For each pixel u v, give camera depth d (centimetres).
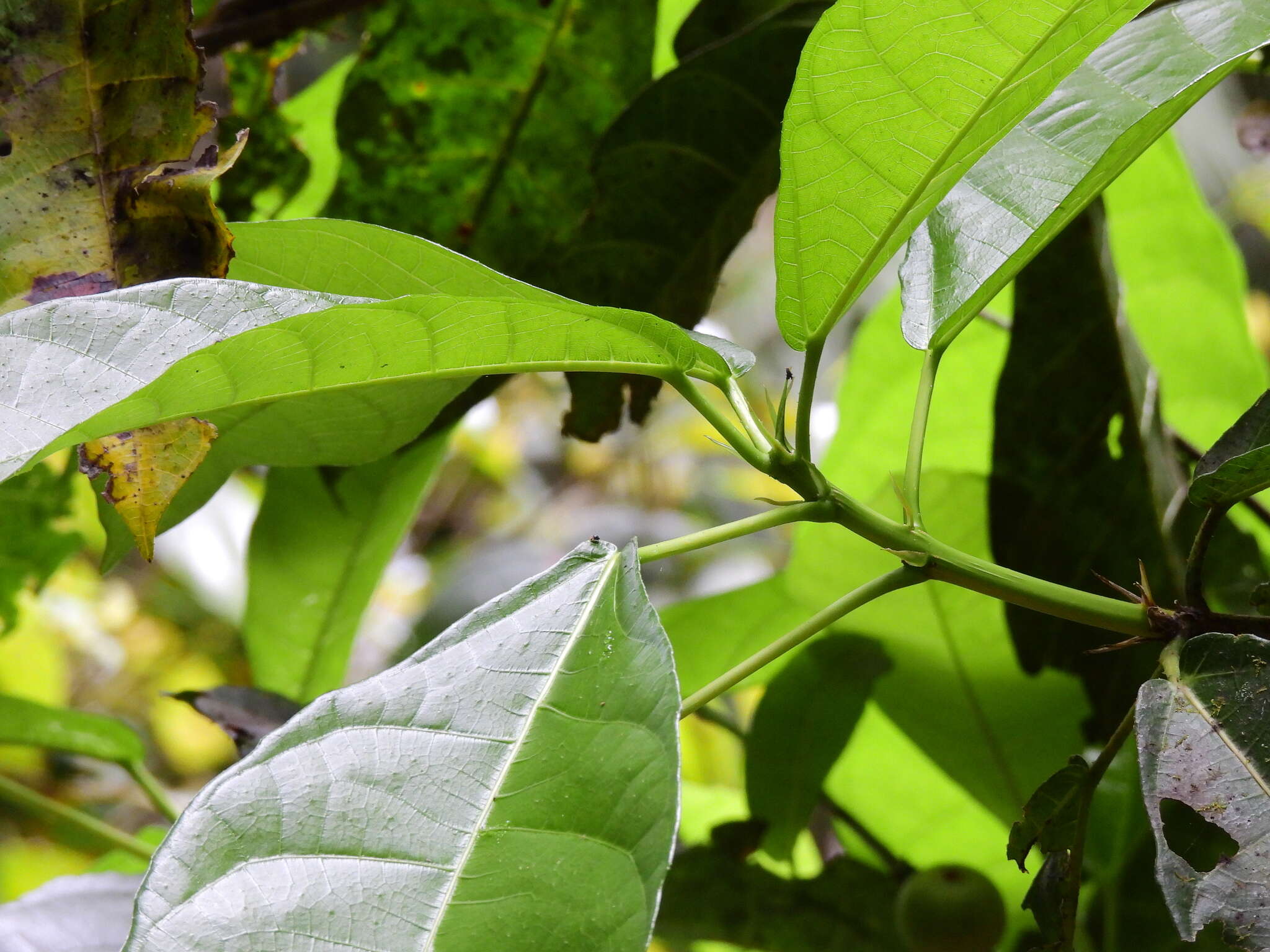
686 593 207
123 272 65
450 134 80
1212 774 59
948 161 62
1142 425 75
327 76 85
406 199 80
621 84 79
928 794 81
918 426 64
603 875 57
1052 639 75
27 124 65
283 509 82
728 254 77
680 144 76
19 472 58
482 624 61
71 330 59
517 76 79
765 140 76
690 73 75
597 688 59
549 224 80
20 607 87
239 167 82
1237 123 84
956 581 62
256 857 58
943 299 66
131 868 85
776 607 78
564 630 60
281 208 83
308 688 85
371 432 67
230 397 60
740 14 79
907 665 78
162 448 64
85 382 59
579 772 58
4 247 65
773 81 75
